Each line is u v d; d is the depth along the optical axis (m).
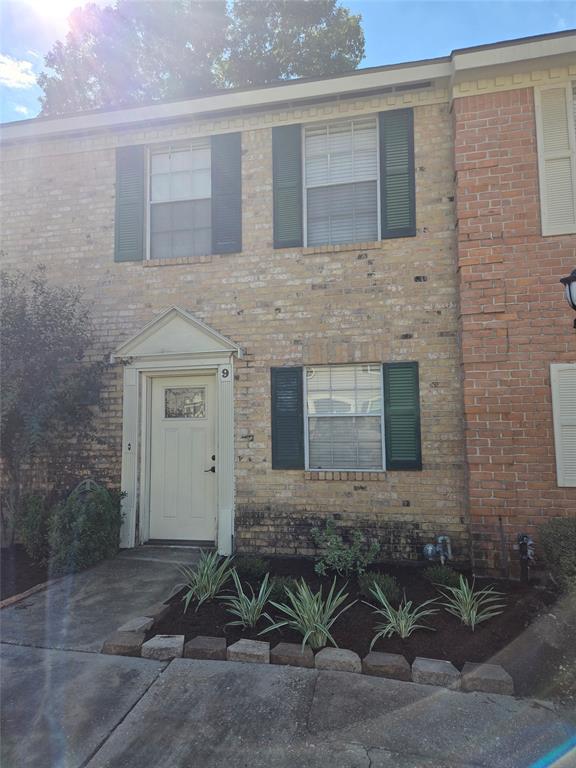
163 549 6.20
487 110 5.61
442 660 3.43
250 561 5.31
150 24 12.49
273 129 6.44
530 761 2.58
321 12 12.73
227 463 6.16
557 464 5.17
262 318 6.25
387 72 5.90
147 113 6.59
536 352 5.31
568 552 4.09
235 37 12.83
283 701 3.07
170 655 3.59
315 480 5.93
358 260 6.06
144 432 6.54
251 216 6.41
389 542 5.70
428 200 5.93
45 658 3.62
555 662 3.36
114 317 6.67
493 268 5.46
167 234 6.80
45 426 5.93
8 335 5.72
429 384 5.77
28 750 2.67
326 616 3.84
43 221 7.02
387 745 2.69
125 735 2.78
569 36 5.29
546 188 5.45
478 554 5.24
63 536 5.50
